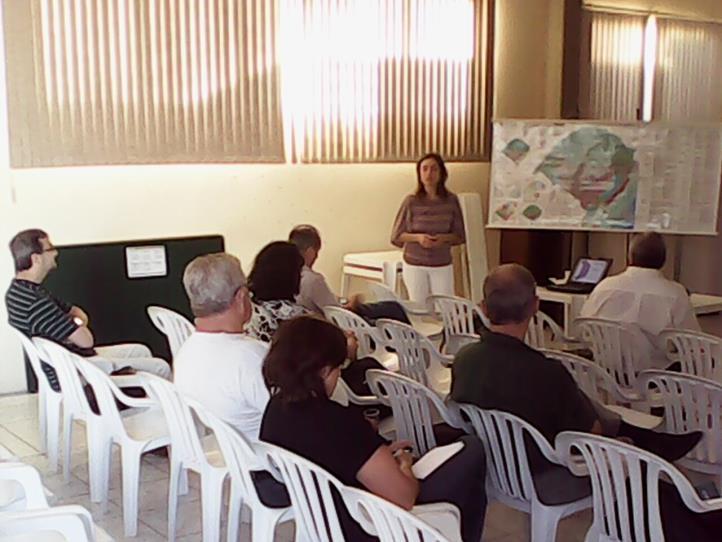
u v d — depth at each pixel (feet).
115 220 19.56
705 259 27.61
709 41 28.02
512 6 25.96
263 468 8.64
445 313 16.97
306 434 7.79
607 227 22.71
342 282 23.54
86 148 18.66
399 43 23.39
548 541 9.15
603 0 25.99
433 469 8.77
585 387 12.23
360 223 23.71
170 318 14.97
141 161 19.40
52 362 12.67
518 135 23.06
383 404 11.63
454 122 24.82
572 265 27.27
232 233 21.34
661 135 22.08
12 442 15.11
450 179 25.72
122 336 19.47
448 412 9.84
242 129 20.81
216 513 10.03
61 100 18.29
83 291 18.99
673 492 8.43
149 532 11.46
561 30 26.30
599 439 8.03
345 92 22.56
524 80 26.50
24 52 17.78
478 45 24.97
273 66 21.16
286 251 12.28
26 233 13.78
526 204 23.20
